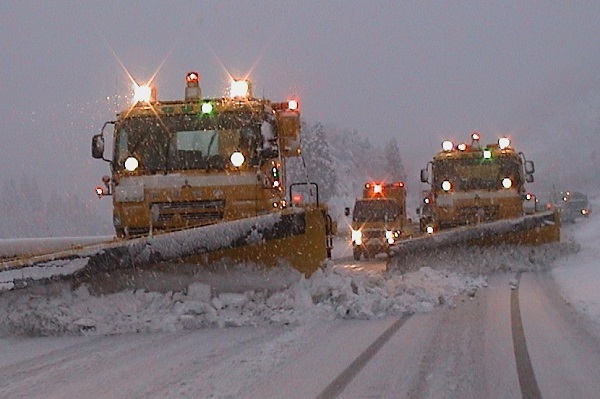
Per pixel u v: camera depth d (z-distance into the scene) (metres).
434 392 7.90
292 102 16.70
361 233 35.44
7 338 11.61
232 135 15.70
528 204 31.72
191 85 17.58
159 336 11.51
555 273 20.59
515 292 16.44
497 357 9.54
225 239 12.52
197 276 12.71
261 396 7.78
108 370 9.16
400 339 10.88
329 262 14.41
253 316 12.49
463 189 26.34
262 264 12.88
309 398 7.70
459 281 17.78
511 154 26.36
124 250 12.18
